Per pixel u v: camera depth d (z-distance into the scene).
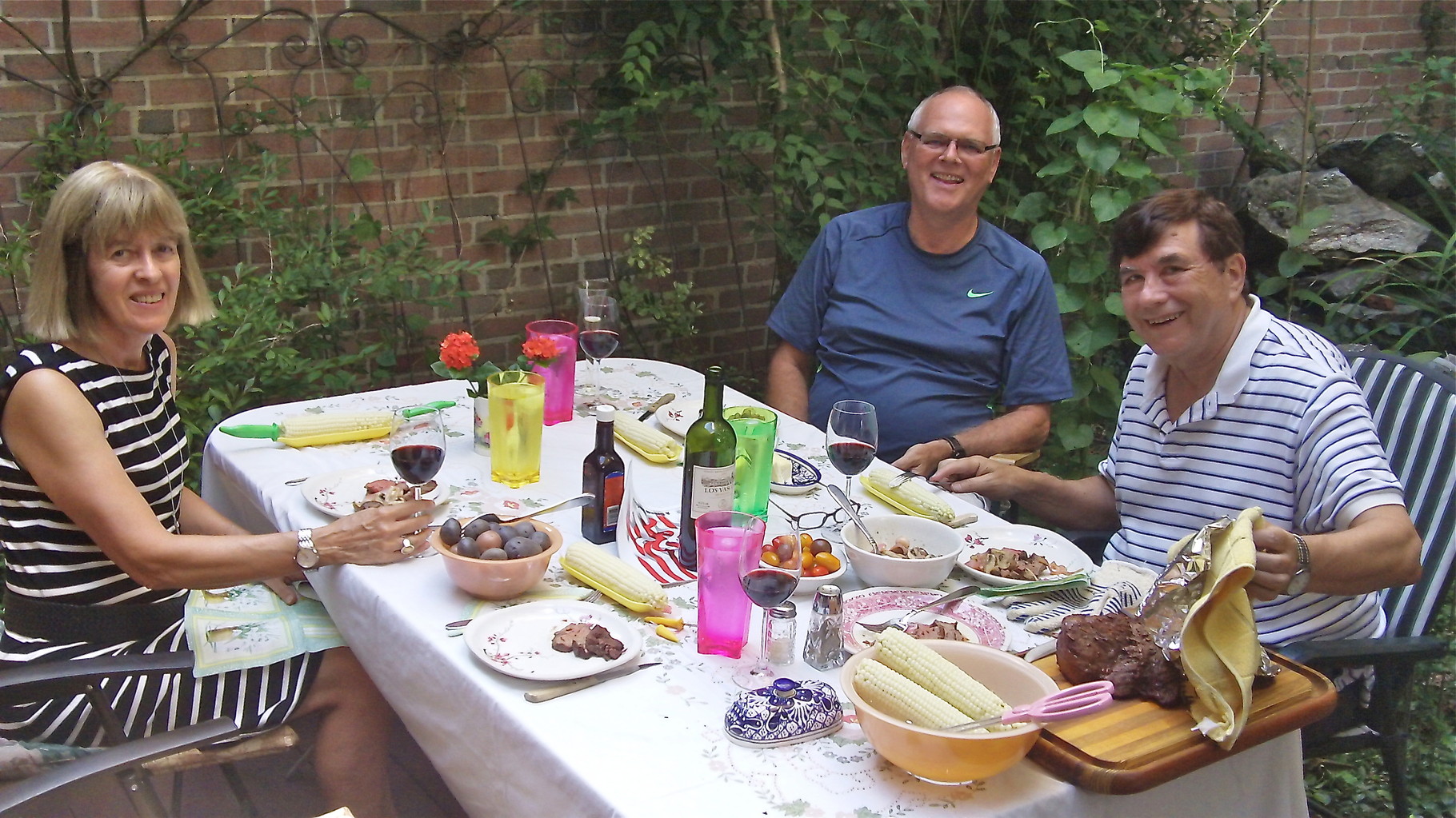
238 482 2.13
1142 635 1.40
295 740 1.75
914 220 2.80
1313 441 1.87
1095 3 4.13
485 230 3.85
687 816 1.18
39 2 3.06
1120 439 2.18
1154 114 3.55
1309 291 4.43
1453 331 4.31
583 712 1.36
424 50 3.61
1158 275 1.91
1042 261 2.79
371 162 3.61
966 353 2.77
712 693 1.42
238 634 1.93
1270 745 1.43
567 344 2.37
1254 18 4.51
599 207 4.02
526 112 3.82
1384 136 4.93
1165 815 1.35
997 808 1.21
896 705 1.26
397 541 1.75
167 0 3.21
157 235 1.78
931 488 2.12
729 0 3.74
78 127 3.16
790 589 1.42
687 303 4.24
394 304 3.73
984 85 4.20
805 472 2.15
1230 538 1.37
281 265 3.38
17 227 3.02
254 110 3.40
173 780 1.79
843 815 1.19
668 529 1.90
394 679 1.61
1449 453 2.09
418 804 2.23
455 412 2.47
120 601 1.87
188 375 3.02
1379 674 1.87
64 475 1.73
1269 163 5.18
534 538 1.64
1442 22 5.65
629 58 3.68
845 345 2.88
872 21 4.14
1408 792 2.38
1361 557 1.65
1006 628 1.61
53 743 1.75
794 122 3.89
